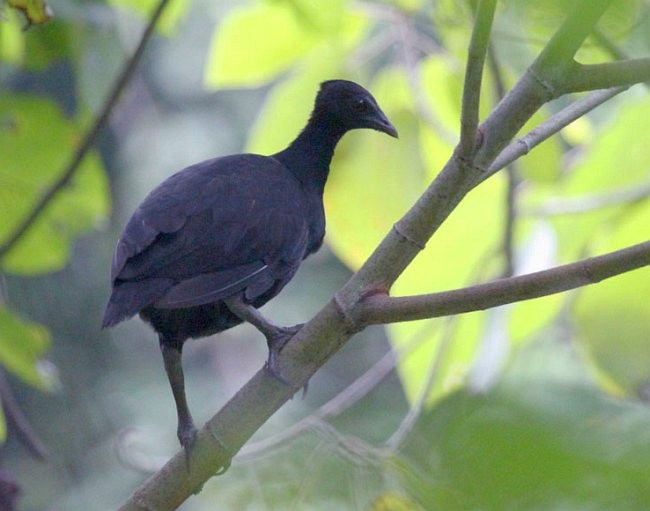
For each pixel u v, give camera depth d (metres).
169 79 24.05
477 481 3.18
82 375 24.33
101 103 11.30
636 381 10.05
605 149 10.47
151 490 6.97
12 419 10.10
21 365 10.16
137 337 25.25
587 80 6.35
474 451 3.23
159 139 24.02
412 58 10.60
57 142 11.09
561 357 10.75
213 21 22.14
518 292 6.18
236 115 24.47
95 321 24.70
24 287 24.30
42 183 11.29
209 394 25.22
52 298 24.47
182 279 7.68
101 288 24.64
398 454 5.73
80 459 23.61
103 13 11.07
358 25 10.62
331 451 6.02
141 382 24.73
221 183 8.21
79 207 11.55
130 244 7.65
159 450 23.03
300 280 24.19
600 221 10.59
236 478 6.17
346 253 11.09
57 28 11.22
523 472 3.14
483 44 5.98
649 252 5.93
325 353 6.81
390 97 10.88
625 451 3.16
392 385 12.52
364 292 6.68
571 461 3.13
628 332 10.15
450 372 10.29
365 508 5.82
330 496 5.88
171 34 11.38
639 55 6.62
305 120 10.55
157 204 7.91
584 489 3.11
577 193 10.59
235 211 8.05
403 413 9.23
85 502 22.64
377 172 10.91
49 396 23.94
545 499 3.12
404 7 10.62
